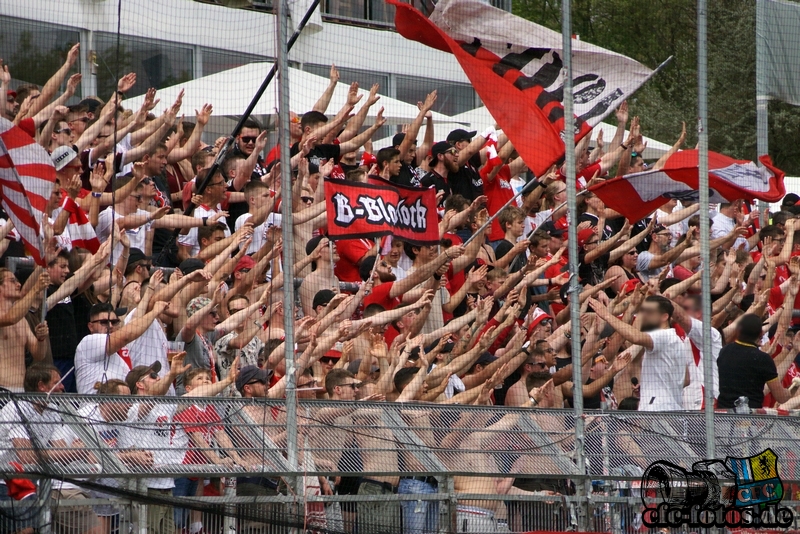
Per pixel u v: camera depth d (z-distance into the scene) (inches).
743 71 3034.0
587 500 1098.1
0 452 849.5
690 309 1454.2
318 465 975.6
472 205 1477.6
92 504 885.2
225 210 1470.2
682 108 3186.5
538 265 1492.4
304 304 1289.4
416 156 1649.9
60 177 1240.2
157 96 1787.6
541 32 1350.9
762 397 1358.3
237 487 992.9
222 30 1898.4
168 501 892.6
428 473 1016.2
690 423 1206.9
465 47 1341.0
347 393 1095.0
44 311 1068.5
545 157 1290.6
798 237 1851.6
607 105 1362.0
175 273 1163.9
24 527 856.9
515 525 1061.1
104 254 1117.1
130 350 1099.9
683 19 3503.9
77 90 1731.1
